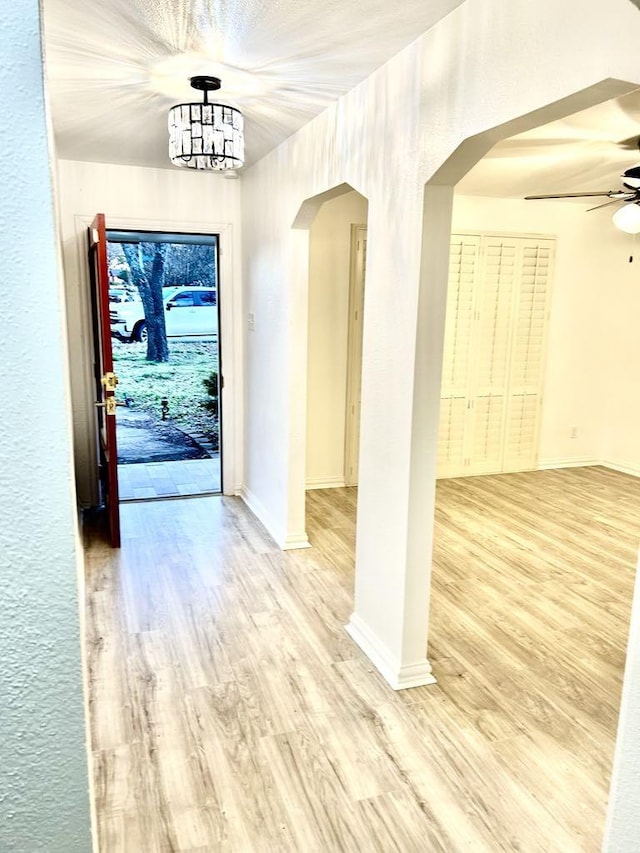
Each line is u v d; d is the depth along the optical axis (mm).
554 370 5977
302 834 1876
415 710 2453
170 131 2740
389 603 2645
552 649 2918
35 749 601
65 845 627
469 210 5379
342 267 5145
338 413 5379
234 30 2098
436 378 2393
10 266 521
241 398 4961
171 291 6914
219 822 1912
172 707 2438
